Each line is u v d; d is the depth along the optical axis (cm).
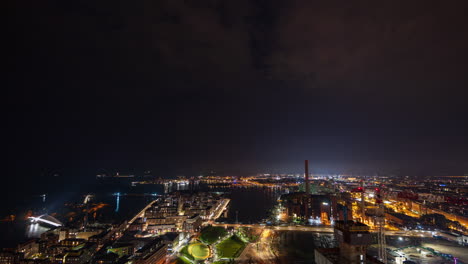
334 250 11544
